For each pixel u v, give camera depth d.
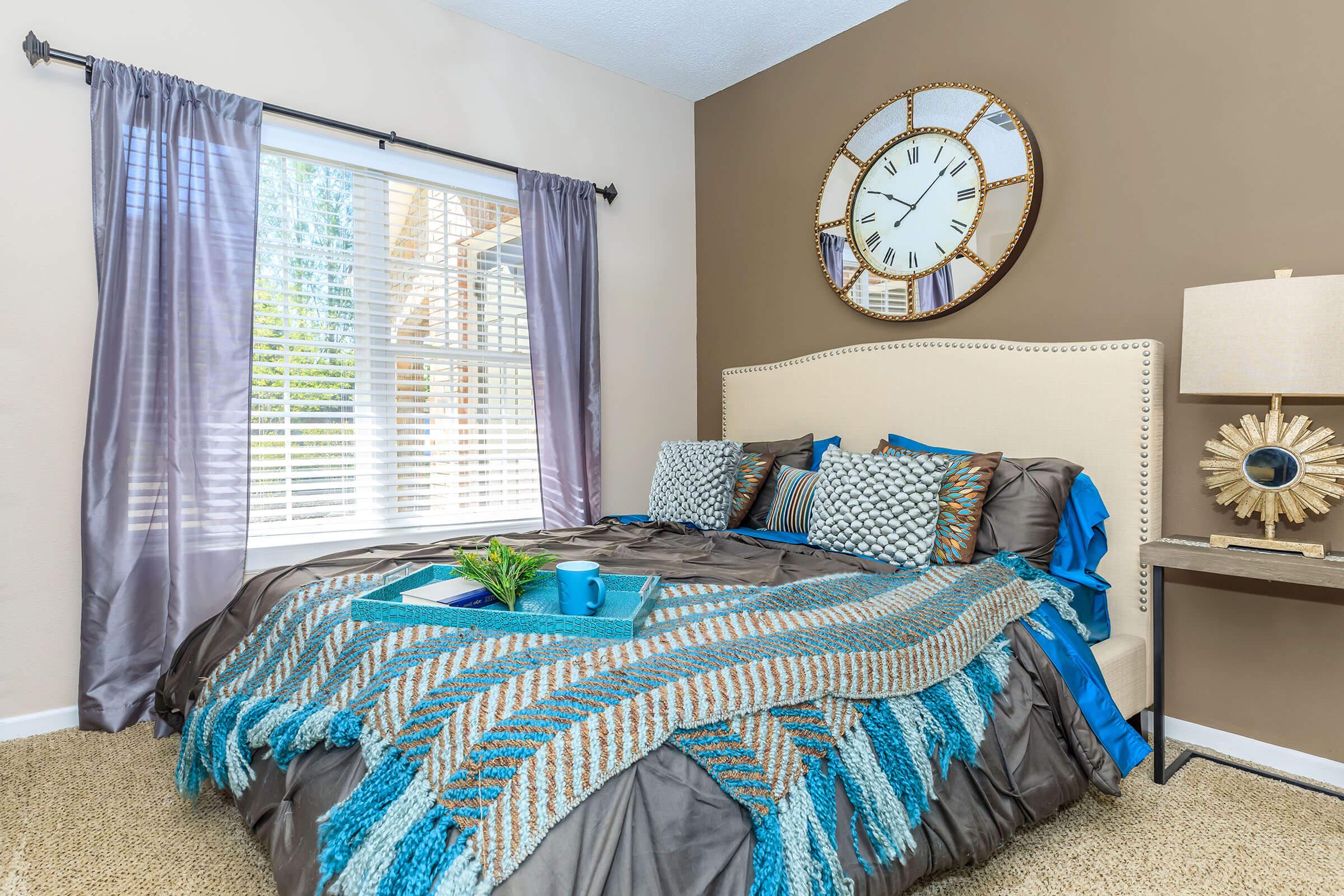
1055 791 1.65
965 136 2.82
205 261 2.43
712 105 3.91
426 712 1.16
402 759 1.15
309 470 2.81
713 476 2.79
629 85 3.72
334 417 2.84
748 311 3.74
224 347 2.46
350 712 1.28
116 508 2.31
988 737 1.58
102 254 2.28
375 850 1.06
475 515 3.26
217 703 1.68
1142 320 2.40
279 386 2.72
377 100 2.90
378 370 2.96
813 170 3.41
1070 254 2.57
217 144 2.45
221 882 1.55
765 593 1.65
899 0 3.04
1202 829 1.78
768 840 1.13
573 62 3.50
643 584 1.62
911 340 2.87
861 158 3.17
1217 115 2.24
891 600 1.66
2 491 2.24
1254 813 1.86
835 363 3.14
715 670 1.22
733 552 2.32
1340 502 2.04
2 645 2.25
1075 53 2.55
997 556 2.06
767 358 3.65
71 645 2.36
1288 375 1.87
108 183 2.29
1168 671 2.37
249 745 1.51
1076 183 2.55
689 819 1.09
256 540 2.70
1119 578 2.31
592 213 3.45
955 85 2.84
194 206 2.41
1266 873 1.60
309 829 1.25
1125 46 2.43
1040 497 2.12
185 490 2.38
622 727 1.08
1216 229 2.24
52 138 2.28
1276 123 2.13
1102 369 2.34
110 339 2.29
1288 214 2.11
